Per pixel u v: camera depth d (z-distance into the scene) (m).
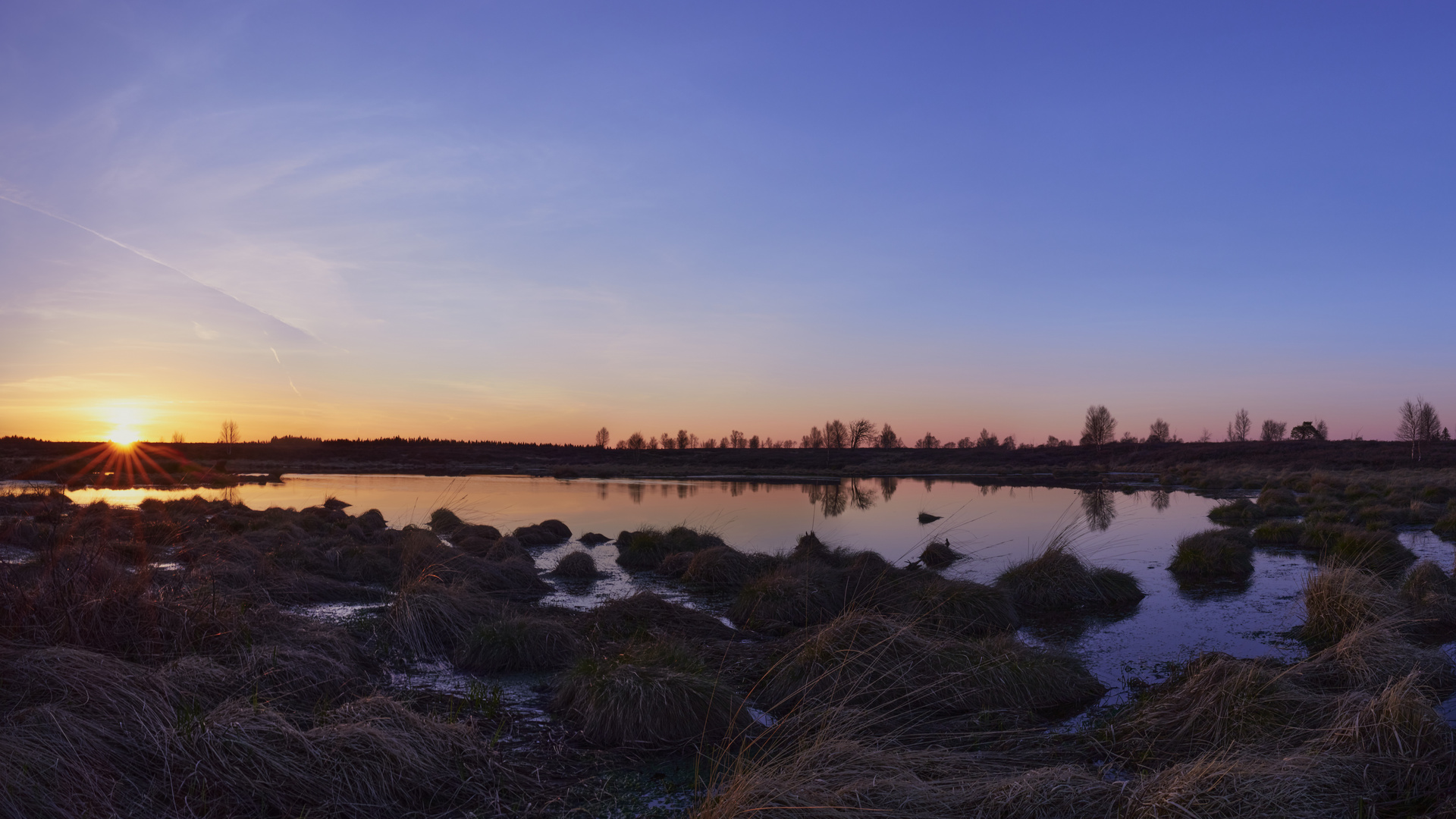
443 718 6.20
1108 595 12.38
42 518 15.72
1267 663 8.44
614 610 10.22
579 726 6.26
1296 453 73.44
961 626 10.29
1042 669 7.43
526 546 18.92
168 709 5.18
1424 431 61.00
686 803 4.94
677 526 18.27
